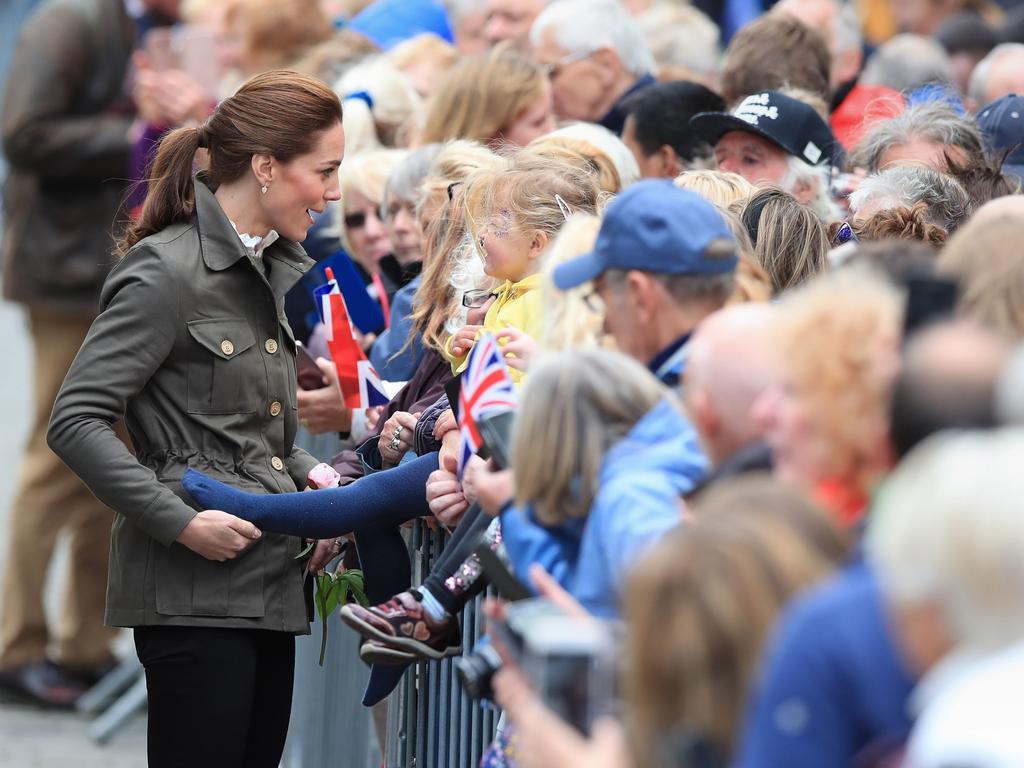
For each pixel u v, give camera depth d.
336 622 18.92
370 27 25.88
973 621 5.64
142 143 22.92
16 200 24.62
